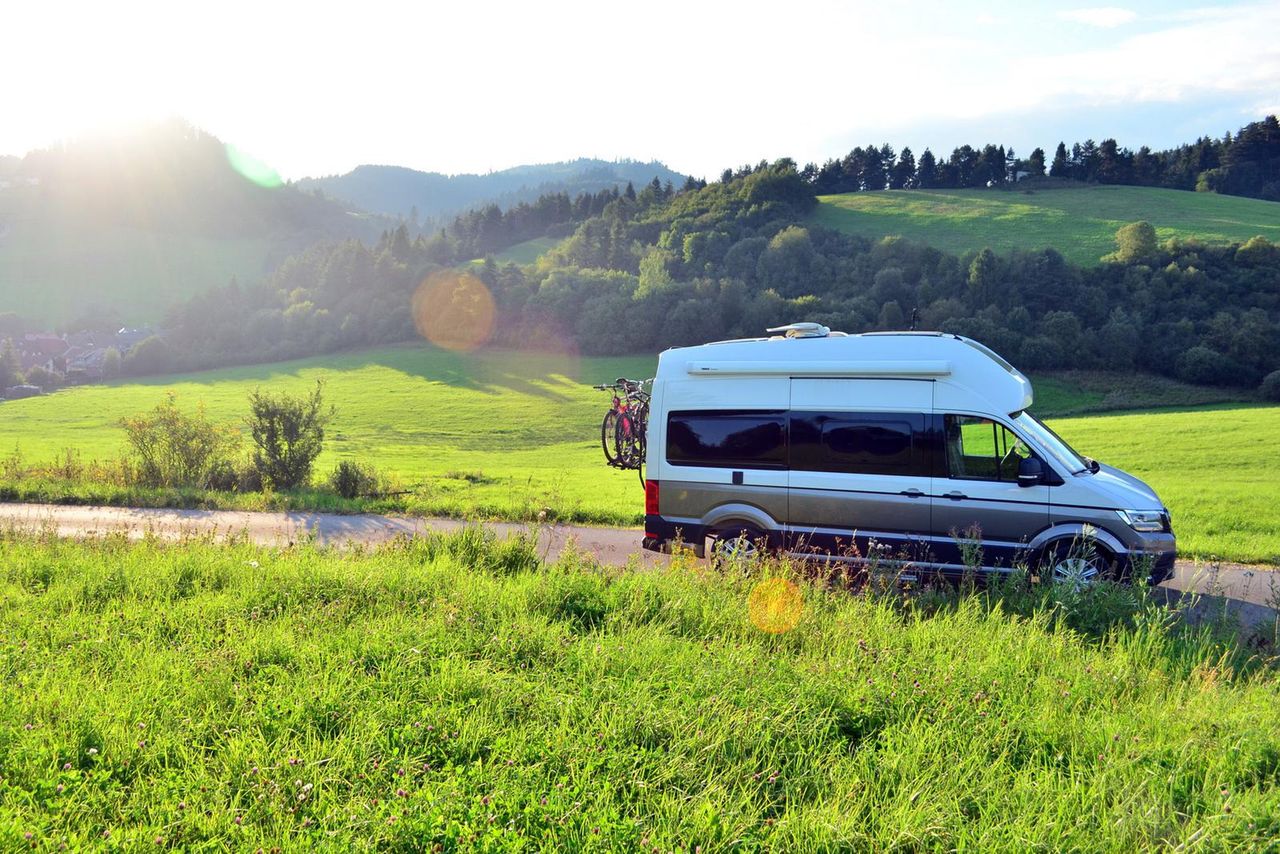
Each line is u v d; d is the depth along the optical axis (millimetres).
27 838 3561
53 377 116625
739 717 4875
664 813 3953
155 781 4191
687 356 10898
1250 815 3928
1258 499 19406
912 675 5676
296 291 133875
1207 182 162500
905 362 9875
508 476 31500
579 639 6570
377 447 54656
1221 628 7508
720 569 9031
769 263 115438
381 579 8367
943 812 4004
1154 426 43156
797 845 3699
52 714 4887
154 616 7105
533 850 3605
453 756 4516
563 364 101625
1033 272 91000
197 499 18594
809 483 10133
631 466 12086
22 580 8875
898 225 143000
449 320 116250
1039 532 9391
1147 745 4715
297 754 4426
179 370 120750
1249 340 68875
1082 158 180250
